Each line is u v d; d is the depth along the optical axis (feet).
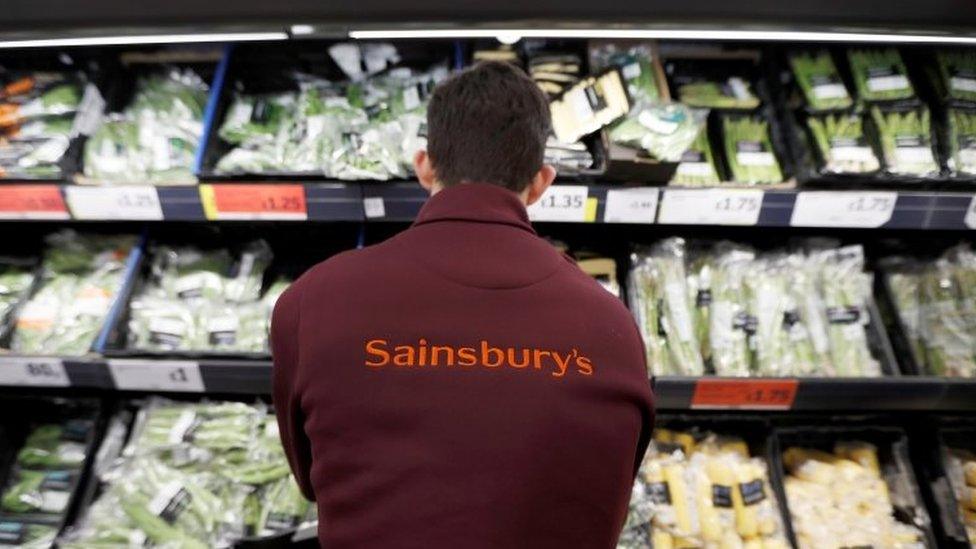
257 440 6.16
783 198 5.38
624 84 5.65
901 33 4.16
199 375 5.73
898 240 6.80
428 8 4.07
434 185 3.45
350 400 2.68
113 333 5.76
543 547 2.55
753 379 5.58
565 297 2.90
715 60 6.41
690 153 5.77
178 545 5.49
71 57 6.24
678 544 5.75
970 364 5.92
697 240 6.71
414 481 2.55
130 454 6.05
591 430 2.66
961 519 5.87
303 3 4.05
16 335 5.88
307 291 3.00
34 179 5.33
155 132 5.87
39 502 5.95
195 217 5.53
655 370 5.88
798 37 4.24
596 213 5.42
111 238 6.56
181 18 4.11
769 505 5.91
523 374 2.67
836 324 6.13
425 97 6.03
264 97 6.16
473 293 2.83
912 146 5.54
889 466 6.28
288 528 5.71
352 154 5.39
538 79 5.86
